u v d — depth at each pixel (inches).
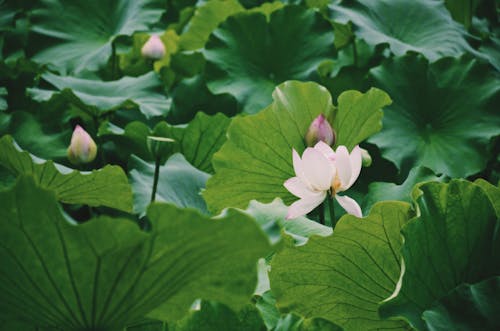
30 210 83.8
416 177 125.6
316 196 111.5
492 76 140.5
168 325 98.9
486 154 136.0
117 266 89.7
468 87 139.9
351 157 111.7
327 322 96.8
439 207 103.3
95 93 140.9
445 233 103.1
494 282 100.8
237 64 146.0
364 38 143.4
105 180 112.7
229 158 123.2
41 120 136.4
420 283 101.5
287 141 122.8
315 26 146.5
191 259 87.1
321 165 110.2
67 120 140.7
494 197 106.6
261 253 84.0
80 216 136.4
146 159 137.8
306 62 145.4
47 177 112.7
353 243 104.2
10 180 129.3
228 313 98.3
